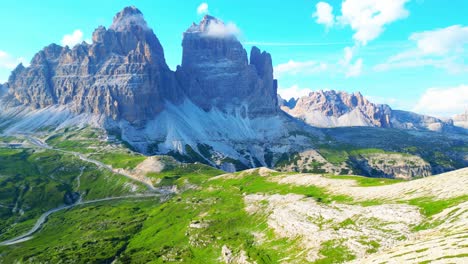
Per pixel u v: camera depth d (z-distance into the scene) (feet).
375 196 457.68
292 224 466.29
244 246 473.67
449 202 331.98
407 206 363.15
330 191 576.61
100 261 596.29
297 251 394.93
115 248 651.25
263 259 411.34
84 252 645.92
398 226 333.83
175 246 588.91
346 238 358.64
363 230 358.02
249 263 413.39
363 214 395.34
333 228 395.55
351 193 517.55
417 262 224.74
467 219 276.41
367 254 310.45
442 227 290.97
